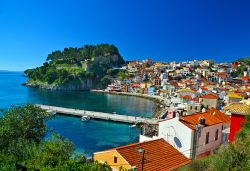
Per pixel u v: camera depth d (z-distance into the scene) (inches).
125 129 3860.7
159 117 4554.6
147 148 1322.6
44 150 1122.0
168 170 1218.0
